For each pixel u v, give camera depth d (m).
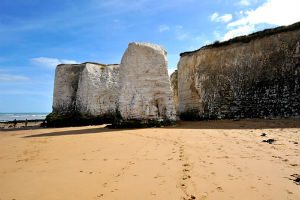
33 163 8.57
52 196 5.49
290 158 7.51
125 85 19.72
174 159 8.12
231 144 10.01
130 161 8.16
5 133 22.12
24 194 5.66
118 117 19.98
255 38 23.94
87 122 28.03
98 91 28.97
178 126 18.47
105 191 5.67
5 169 7.92
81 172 7.16
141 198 5.22
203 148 9.53
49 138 15.22
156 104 19.27
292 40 21.34
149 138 12.78
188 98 27.56
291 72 20.58
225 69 25.05
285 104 19.95
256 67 22.95
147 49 19.78
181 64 29.42
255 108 21.70
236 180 5.91
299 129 13.16
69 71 32.19
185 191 5.45
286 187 5.38
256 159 7.57
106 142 12.14
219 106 24.30
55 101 31.75
